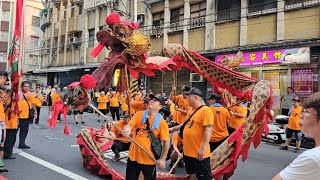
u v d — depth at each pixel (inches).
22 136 340.5
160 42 805.9
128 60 240.5
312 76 510.3
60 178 236.7
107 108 679.1
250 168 285.3
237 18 632.4
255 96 240.4
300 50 511.8
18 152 320.5
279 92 552.7
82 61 1103.0
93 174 249.6
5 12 1868.8
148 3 837.2
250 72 599.8
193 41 724.7
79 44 1137.4
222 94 295.7
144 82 820.0
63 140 398.6
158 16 828.6
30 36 1871.3
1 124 241.6
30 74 1393.9
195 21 725.3
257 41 594.9
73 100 166.2
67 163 282.5
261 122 236.7
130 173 173.0
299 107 384.5
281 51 539.5
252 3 613.6
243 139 228.1
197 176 181.9
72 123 582.6
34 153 319.9
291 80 537.6
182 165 279.0
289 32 545.6
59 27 1275.8
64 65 1217.4
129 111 252.7
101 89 227.8
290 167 75.9
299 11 534.6
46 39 1401.3
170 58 261.6
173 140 232.1
